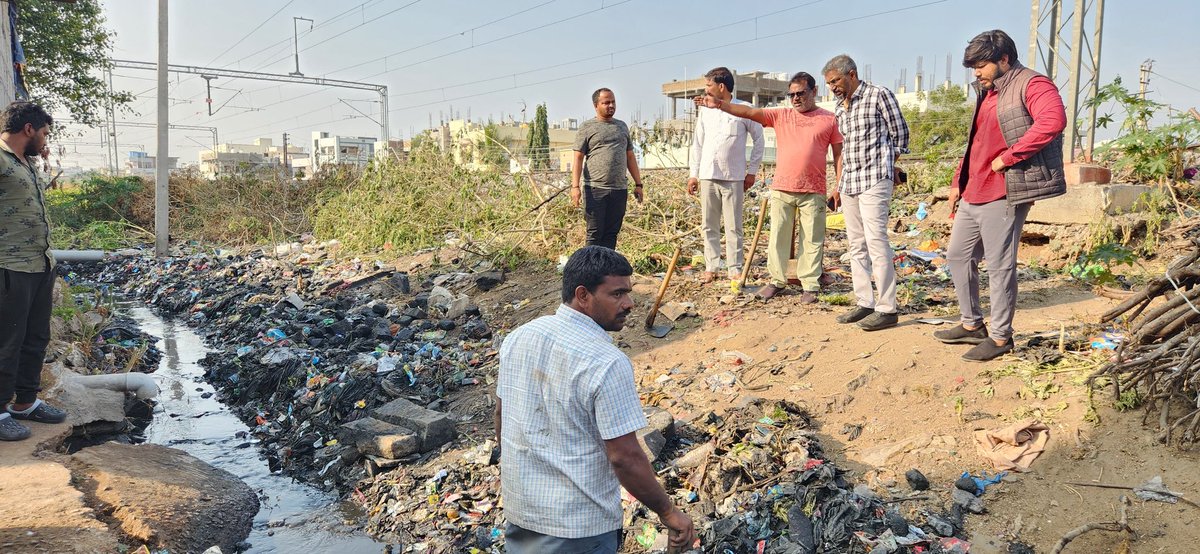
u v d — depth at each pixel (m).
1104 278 4.59
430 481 4.33
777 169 5.77
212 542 3.86
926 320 4.99
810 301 5.78
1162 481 3.12
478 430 4.90
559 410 2.12
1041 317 5.00
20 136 4.08
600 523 2.16
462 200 11.05
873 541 3.11
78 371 6.04
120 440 5.08
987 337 4.37
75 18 22.27
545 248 8.84
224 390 6.56
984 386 4.00
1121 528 2.94
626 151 6.55
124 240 16.42
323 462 4.95
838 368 4.54
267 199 17.03
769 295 6.00
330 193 16.16
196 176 20.00
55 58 22.33
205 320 9.31
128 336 8.11
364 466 4.75
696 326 5.81
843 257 7.29
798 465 3.66
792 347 4.99
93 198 19.16
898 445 3.73
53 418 4.69
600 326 2.23
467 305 7.44
